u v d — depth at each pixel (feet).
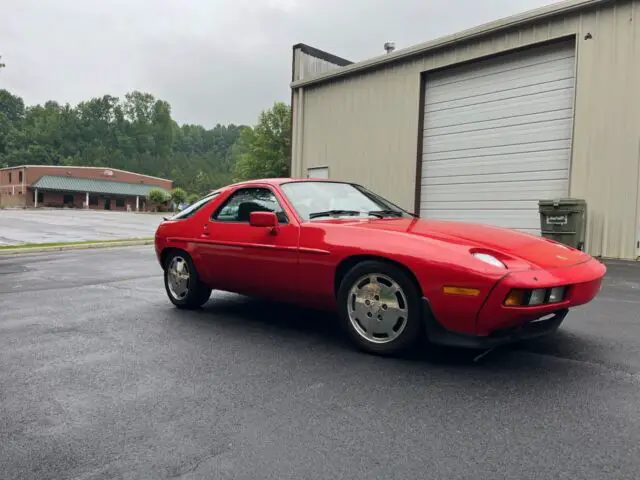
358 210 14.14
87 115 413.59
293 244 12.50
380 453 6.79
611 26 28.50
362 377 9.78
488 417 7.85
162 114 446.19
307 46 50.06
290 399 8.73
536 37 32.01
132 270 27.55
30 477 6.36
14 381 9.84
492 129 35.47
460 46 36.50
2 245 41.70
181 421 7.91
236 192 15.02
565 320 14.08
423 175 40.11
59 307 17.12
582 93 29.68
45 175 215.51
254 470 6.42
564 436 7.17
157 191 156.66
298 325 14.30
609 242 28.48
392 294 10.80
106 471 6.46
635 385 9.13
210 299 18.35
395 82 41.34
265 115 200.34
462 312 9.68
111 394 9.10
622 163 28.04
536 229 33.17
